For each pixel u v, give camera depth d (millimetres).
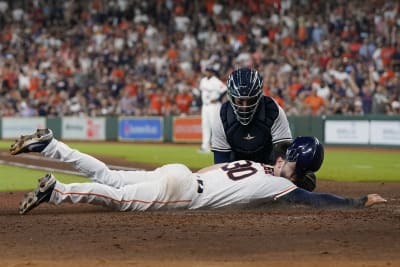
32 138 22125
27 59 104875
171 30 103250
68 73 100312
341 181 39000
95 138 95750
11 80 102812
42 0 113750
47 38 107625
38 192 21516
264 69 85562
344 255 15906
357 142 72250
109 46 102062
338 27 89938
